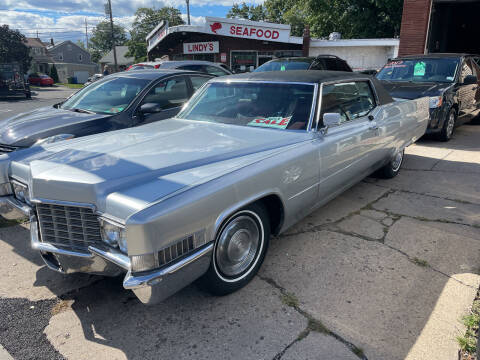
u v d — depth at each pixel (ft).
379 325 8.10
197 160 8.95
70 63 248.73
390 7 67.56
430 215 13.79
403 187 16.84
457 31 67.56
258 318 8.39
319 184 11.24
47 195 7.98
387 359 7.20
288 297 9.09
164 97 17.80
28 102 70.23
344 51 57.82
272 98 12.18
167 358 7.32
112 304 9.00
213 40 70.59
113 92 17.71
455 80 24.97
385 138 15.02
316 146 10.82
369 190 16.48
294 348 7.51
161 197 7.26
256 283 9.67
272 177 9.21
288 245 11.62
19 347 7.63
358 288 9.41
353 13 74.69
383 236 12.18
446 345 7.52
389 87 25.07
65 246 8.09
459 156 21.81
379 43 53.93
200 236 7.62
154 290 7.04
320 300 8.97
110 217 7.34
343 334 7.85
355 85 13.75
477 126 31.71
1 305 8.96
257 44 67.92
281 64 33.96
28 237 12.52
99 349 7.58
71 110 17.17
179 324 8.26
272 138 10.59
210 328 8.11
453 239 11.94
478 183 17.22
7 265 10.77
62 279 10.06
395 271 10.16
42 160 9.09
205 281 8.61
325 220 13.42
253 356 7.33
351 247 11.47
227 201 8.07
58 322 8.38
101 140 10.73
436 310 8.55
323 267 10.37
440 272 10.10
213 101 13.29
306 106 11.48
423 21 44.32
